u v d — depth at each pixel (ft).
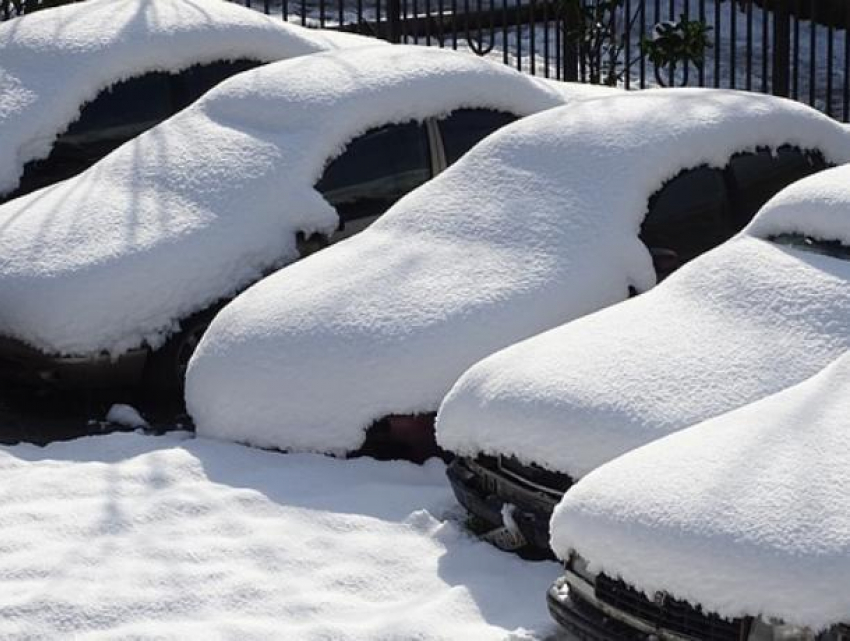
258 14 43.65
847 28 50.31
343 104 35.88
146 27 41.75
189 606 24.68
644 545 21.45
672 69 52.70
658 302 27.76
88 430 32.30
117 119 40.93
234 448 30.04
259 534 26.81
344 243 32.53
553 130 32.81
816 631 19.93
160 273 33.19
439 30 56.44
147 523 27.32
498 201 31.68
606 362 26.03
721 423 23.22
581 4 54.90
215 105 37.24
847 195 27.58
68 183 36.55
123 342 32.89
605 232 30.78
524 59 60.54
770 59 59.57
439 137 36.55
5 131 39.88
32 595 24.80
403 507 27.73
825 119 33.86
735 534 20.80
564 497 23.04
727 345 26.00
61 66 40.93
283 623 24.14
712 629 21.04
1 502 28.25
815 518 20.61
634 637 21.84
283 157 35.12
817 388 23.25
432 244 31.24
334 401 29.53
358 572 25.64
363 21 60.70
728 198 32.48
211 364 30.91
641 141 32.01
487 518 26.25
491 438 25.93
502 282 30.07
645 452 23.07
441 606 24.36
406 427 29.22
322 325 30.09
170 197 34.73
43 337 32.78
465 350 29.22
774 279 26.91
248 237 34.01
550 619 23.97
